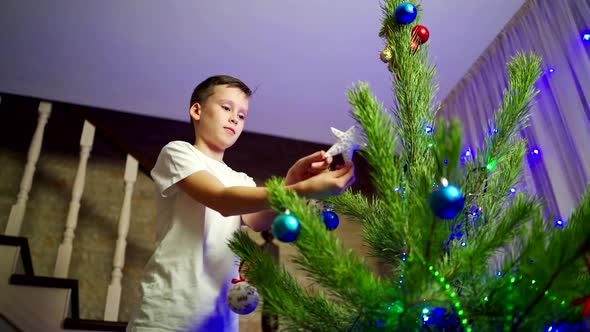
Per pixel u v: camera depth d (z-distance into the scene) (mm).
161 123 2703
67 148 2516
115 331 1745
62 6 2029
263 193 688
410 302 494
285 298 575
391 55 922
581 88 1704
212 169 942
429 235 521
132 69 2357
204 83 1089
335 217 773
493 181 815
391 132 599
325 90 2482
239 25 2113
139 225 2414
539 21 1926
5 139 2441
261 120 2688
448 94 2441
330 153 645
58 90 2488
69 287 1733
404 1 961
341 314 595
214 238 894
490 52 2205
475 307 520
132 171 2309
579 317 517
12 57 2287
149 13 2057
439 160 520
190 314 809
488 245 559
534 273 507
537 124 1815
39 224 2291
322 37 2176
